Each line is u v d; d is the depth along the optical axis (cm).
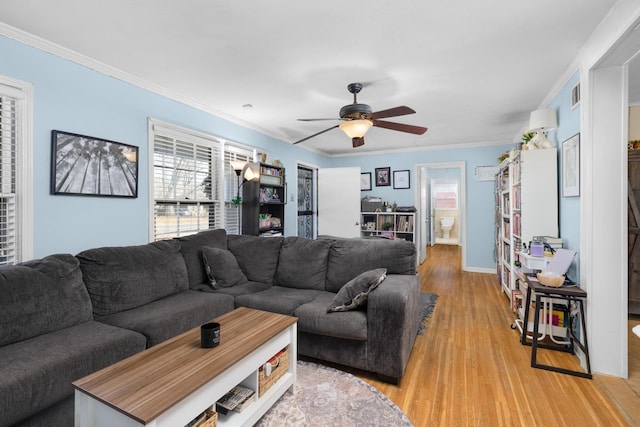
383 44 227
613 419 170
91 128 257
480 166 570
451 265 639
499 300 392
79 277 204
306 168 643
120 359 167
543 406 181
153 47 235
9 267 180
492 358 239
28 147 219
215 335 153
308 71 273
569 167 265
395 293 205
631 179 326
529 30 208
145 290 232
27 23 204
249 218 420
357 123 272
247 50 237
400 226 616
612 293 212
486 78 285
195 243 300
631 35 176
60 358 145
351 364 213
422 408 179
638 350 250
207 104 362
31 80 220
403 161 636
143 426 102
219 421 148
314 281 287
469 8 186
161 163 321
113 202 276
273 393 172
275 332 172
